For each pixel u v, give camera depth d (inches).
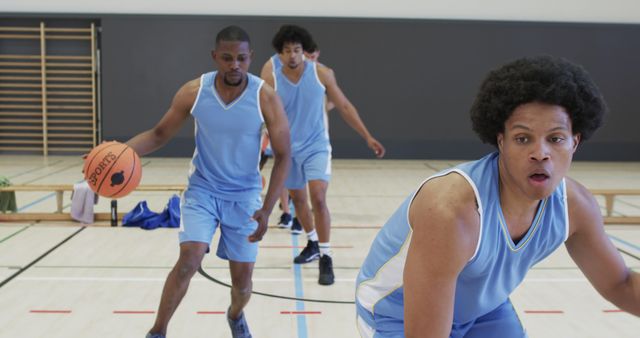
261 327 134.6
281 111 114.5
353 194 307.7
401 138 449.7
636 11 446.3
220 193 115.1
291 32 164.2
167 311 110.7
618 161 457.1
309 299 153.2
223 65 108.9
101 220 236.1
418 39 442.0
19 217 233.6
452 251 50.2
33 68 434.3
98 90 438.6
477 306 60.7
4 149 439.2
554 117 47.1
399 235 58.8
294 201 182.7
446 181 52.3
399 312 63.2
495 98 48.9
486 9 444.5
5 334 128.4
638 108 452.8
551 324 139.6
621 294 61.5
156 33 432.1
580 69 48.2
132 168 113.9
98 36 436.5
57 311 141.9
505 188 52.4
